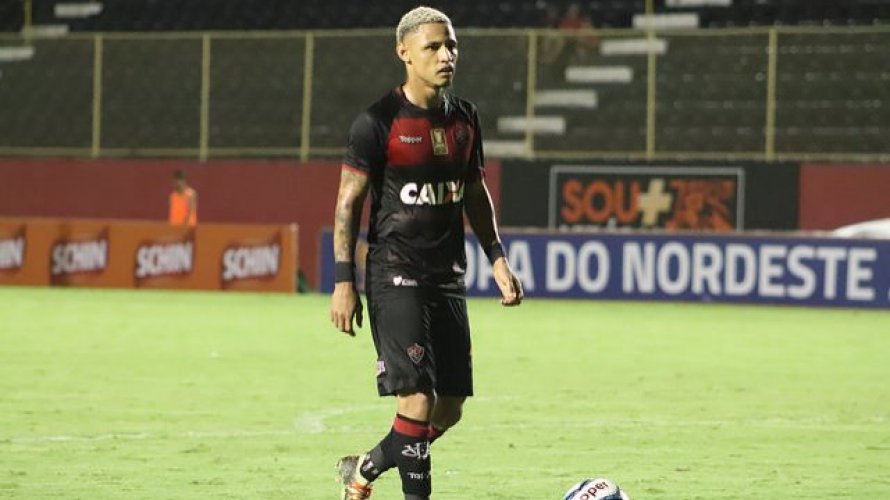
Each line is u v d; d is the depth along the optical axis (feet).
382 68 290.56
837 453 94.58
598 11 300.81
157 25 323.37
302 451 93.09
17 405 115.34
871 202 260.42
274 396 122.52
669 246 242.37
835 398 125.29
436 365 67.10
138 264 268.62
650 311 228.02
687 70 281.13
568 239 247.50
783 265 236.84
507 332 189.88
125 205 298.35
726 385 134.41
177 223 269.64
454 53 65.82
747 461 90.99
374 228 67.10
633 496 78.54
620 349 168.66
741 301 239.09
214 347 166.09
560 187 274.16
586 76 287.07
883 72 271.69
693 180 268.00
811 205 262.88
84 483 80.89
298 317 210.18
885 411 116.88
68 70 304.09
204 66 296.71
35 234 273.33
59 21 327.47
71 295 252.01
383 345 65.67
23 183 303.89
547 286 248.73
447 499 77.10
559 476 84.58
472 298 250.57
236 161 291.58
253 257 264.11
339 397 122.11
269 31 311.68
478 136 68.80
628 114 284.20
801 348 172.04
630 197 270.46
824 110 272.31
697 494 79.30
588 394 126.31
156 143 298.15
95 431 101.50
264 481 81.87
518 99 286.66
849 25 290.56
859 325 206.08
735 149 276.00
